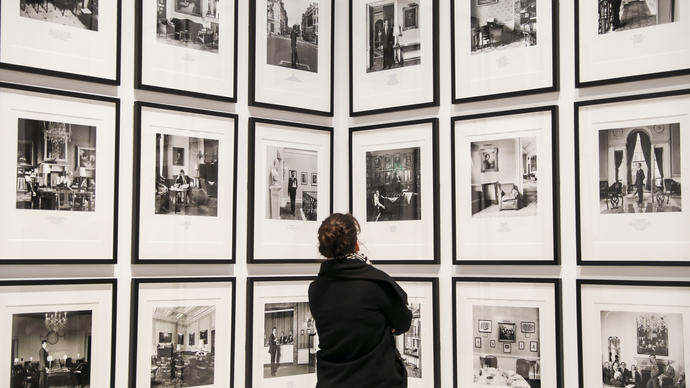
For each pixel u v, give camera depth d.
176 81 4.88
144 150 4.71
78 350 4.37
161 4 4.84
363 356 3.90
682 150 4.29
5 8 4.22
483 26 5.06
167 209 4.78
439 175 5.20
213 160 5.01
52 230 4.32
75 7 4.48
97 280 4.46
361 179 5.54
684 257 4.24
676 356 4.23
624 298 4.41
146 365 4.63
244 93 5.23
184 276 4.86
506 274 4.89
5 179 4.19
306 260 5.41
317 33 5.61
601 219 4.53
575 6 4.69
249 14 5.26
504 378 4.82
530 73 4.84
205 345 4.89
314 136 5.53
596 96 4.62
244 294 5.13
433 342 5.12
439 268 5.18
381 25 5.53
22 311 4.19
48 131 4.36
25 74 4.32
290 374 5.27
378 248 5.42
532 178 4.80
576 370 4.57
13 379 4.14
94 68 4.53
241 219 5.15
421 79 5.32
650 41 4.41
